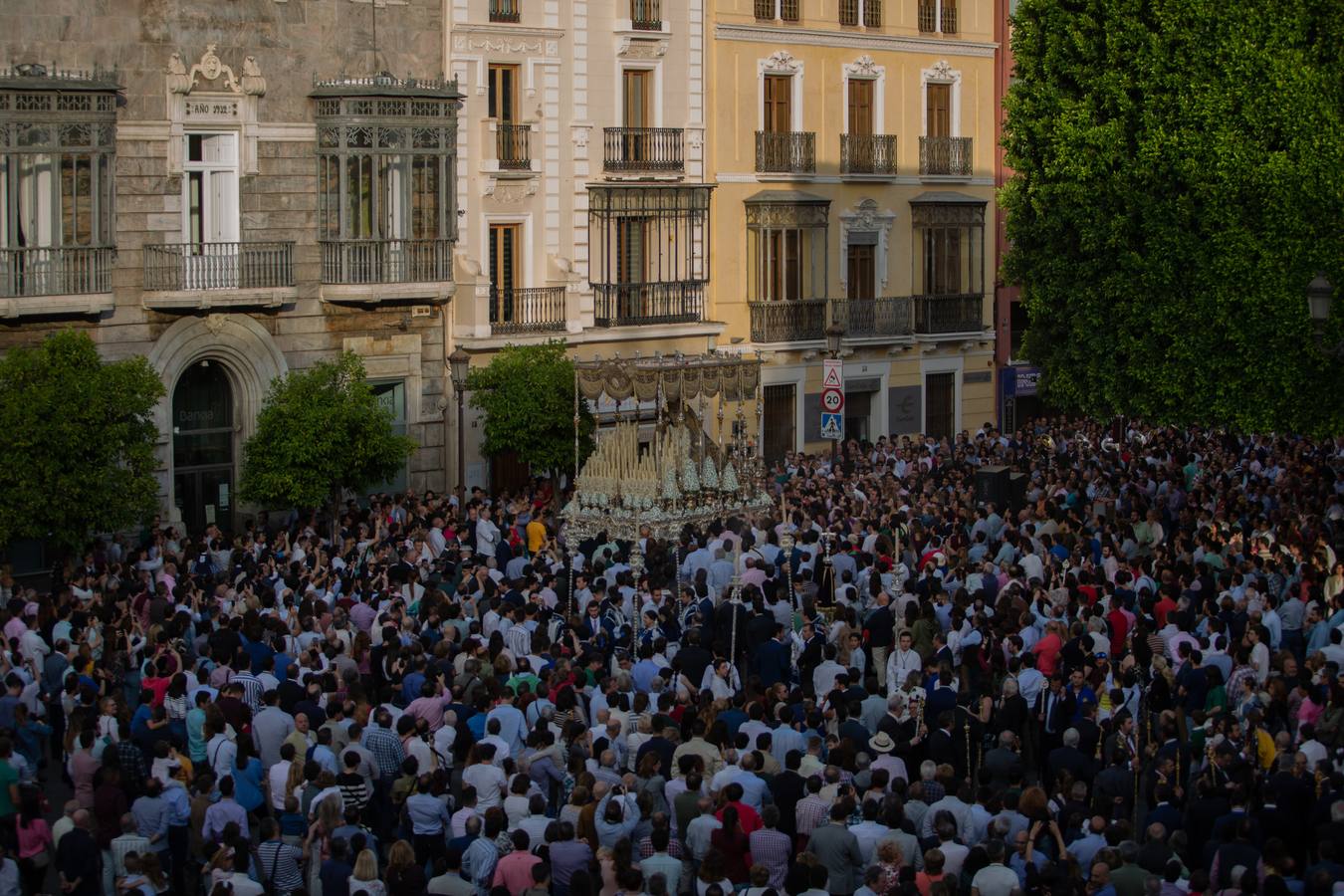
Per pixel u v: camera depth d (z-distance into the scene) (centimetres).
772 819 1934
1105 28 4688
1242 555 3172
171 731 2277
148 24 3947
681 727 2320
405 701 2420
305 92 4197
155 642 2589
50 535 3409
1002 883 1797
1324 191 4481
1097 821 1920
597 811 1991
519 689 2353
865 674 2694
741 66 5162
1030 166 4875
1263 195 4491
